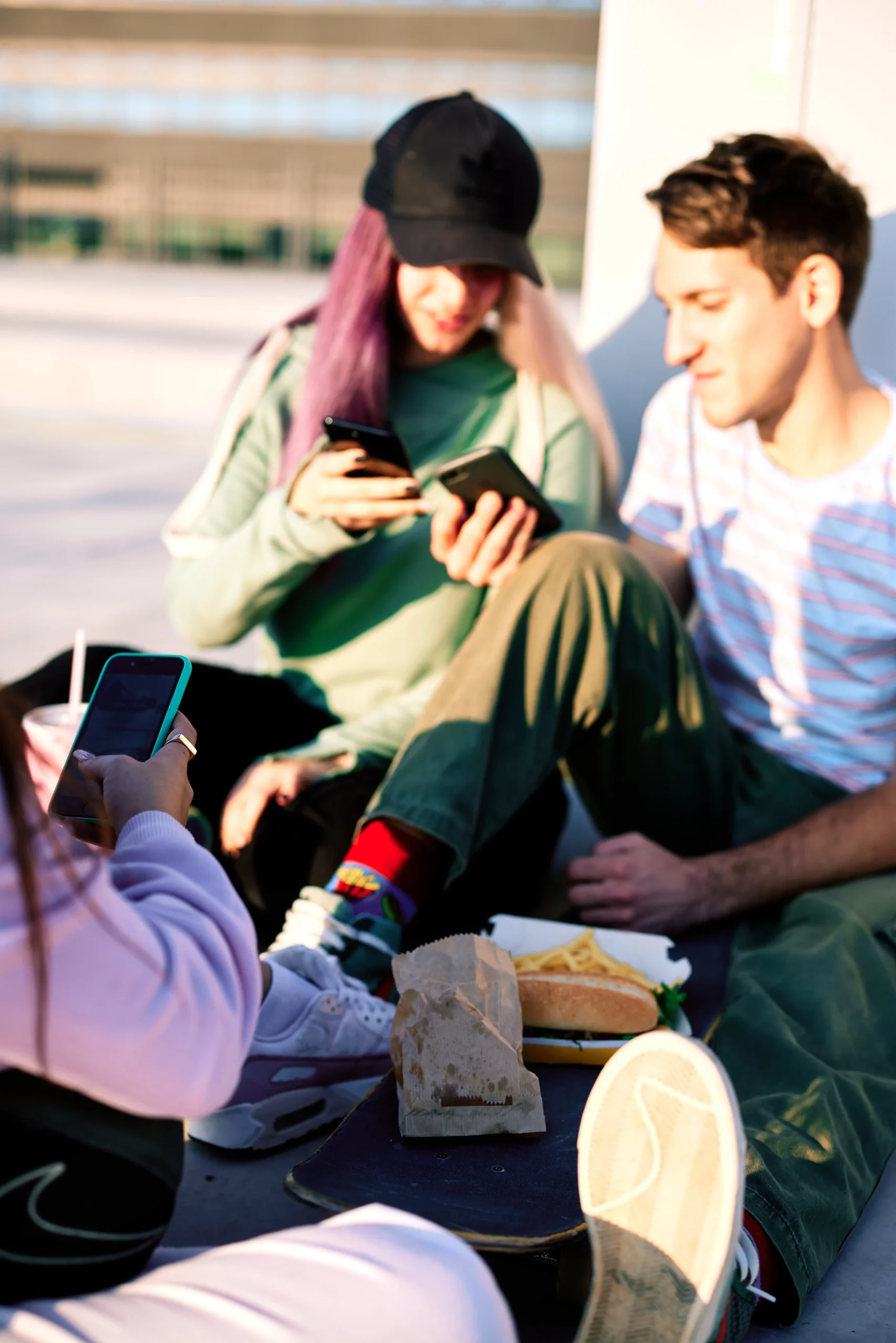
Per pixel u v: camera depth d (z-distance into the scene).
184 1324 0.84
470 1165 1.25
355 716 2.12
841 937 1.68
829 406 1.98
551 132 19.91
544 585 1.75
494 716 1.71
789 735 2.12
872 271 2.65
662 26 2.72
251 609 2.02
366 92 21.39
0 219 23.23
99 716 1.08
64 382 9.25
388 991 1.70
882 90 2.61
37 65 22.44
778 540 2.08
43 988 0.75
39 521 5.28
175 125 22.42
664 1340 0.97
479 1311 0.87
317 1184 1.21
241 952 0.89
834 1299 1.33
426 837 1.66
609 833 2.04
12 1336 0.83
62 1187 0.85
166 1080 0.82
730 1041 1.53
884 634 2.01
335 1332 0.84
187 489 6.00
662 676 1.87
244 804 1.88
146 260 23.06
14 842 0.76
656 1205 0.98
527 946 1.64
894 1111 1.51
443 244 1.94
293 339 2.23
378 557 2.08
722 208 1.83
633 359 2.87
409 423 2.15
